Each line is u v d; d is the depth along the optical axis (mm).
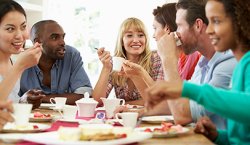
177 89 963
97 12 3895
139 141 1073
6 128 1204
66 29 3953
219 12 1111
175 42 1745
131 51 2799
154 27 2566
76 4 3938
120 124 1447
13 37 1953
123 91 2717
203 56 1765
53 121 1575
